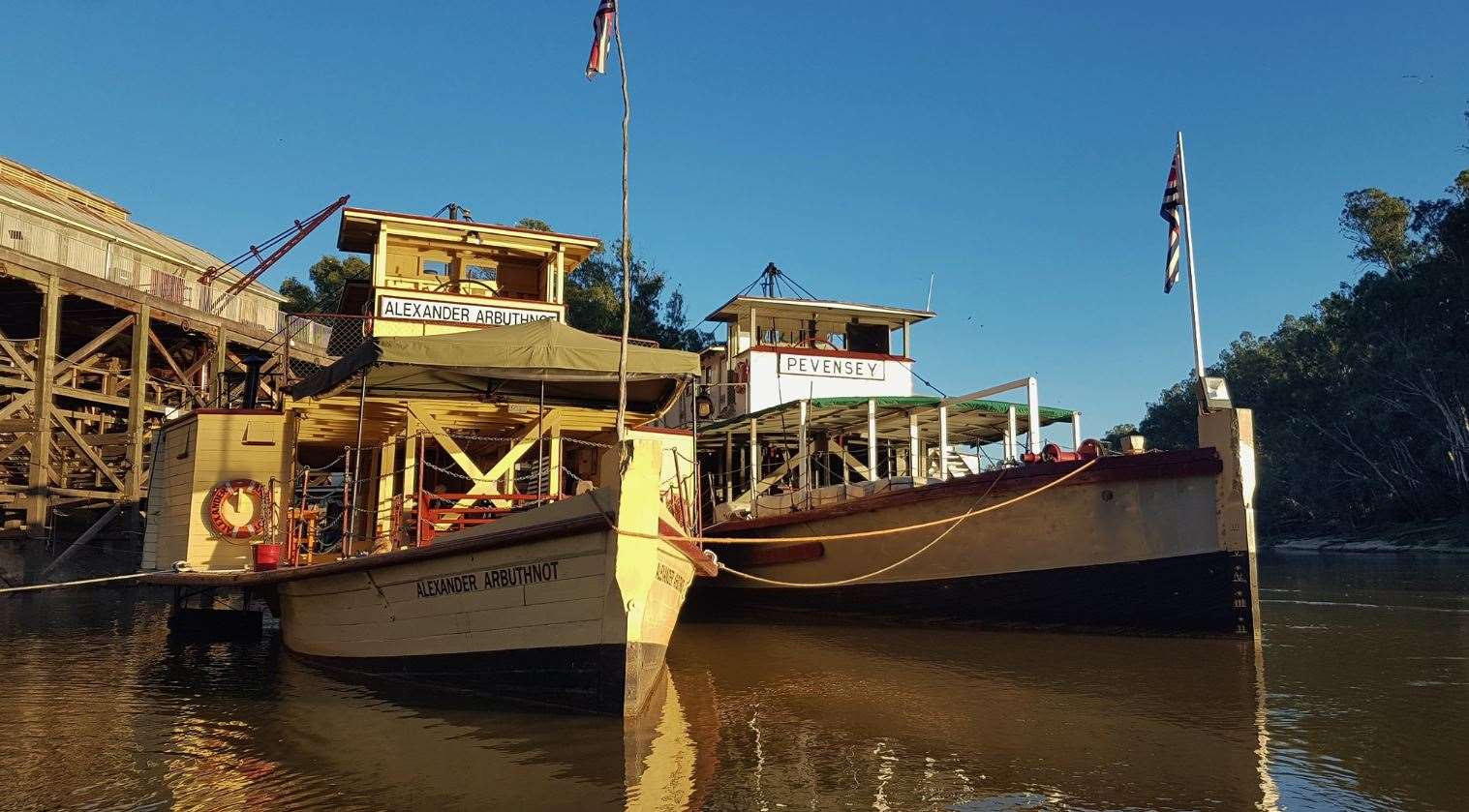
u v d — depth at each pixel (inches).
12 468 1054.4
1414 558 1603.1
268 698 367.9
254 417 526.6
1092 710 340.8
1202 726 314.2
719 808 229.1
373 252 687.7
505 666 342.6
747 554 725.3
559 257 705.6
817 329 959.6
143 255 1220.5
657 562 326.0
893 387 904.3
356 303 778.8
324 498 683.4
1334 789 242.5
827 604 669.9
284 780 254.4
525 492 580.4
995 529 578.2
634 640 317.1
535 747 286.5
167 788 248.8
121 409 1228.5
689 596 802.2
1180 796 238.5
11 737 305.3
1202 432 537.3
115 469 1141.1
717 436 842.2
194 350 1291.8
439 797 238.4
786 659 477.4
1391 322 2203.5
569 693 327.9
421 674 371.6
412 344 404.5
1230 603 516.1
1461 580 1015.0
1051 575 562.9
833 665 456.4
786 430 829.8
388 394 481.1
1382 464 2338.8
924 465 922.1
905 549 614.2
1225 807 229.1
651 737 299.3
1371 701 351.9
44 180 1232.2
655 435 585.0
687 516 482.0
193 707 353.4
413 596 373.7
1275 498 2733.8
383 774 258.4
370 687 386.0
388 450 554.9
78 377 1203.9
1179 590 528.7
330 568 396.5
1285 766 263.9
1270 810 226.2
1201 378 545.6
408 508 481.1
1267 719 322.0
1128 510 541.6
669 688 392.8
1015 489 567.8
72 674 438.6
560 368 431.2
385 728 313.1
